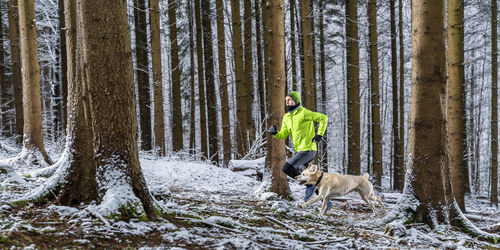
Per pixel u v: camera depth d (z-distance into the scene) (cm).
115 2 371
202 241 340
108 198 362
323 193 613
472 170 2195
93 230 320
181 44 1934
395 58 1444
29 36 827
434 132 525
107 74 372
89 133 422
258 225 456
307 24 1287
